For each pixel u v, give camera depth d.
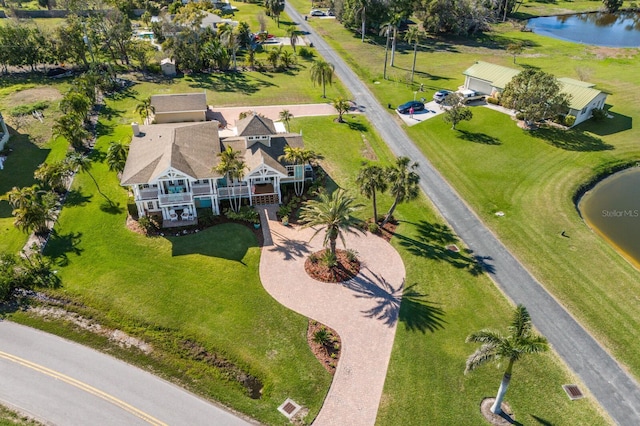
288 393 34.88
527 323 29.81
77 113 68.81
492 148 68.94
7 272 42.53
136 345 38.50
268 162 53.00
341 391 35.06
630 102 84.56
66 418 32.50
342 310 41.88
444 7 120.62
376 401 34.38
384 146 69.31
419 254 48.53
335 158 65.56
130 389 34.81
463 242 50.44
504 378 31.36
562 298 43.53
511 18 148.00
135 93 84.62
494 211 55.53
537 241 50.78
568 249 49.66
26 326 39.56
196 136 56.31
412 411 33.72
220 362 37.34
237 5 153.25
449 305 42.59
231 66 99.25
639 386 35.81
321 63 83.56
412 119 77.75
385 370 36.62
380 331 39.88
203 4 133.38
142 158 52.00
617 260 48.38
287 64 100.62
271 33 121.94
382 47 114.88
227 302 42.28
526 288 44.59
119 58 99.50
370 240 50.47
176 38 95.19
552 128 74.31
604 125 76.00
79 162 55.31
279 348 38.28
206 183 52.16
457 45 118.81
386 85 91.62
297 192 57.34
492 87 84.88
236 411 33.66
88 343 38.41
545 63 106.12
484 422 33.00
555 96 71.38
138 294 42.59
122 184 48.31
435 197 57.81
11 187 56.53
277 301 42.62
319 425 32.75
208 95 85.19
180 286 43.66
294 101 83.88
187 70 95.75
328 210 43.50
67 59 94.31
